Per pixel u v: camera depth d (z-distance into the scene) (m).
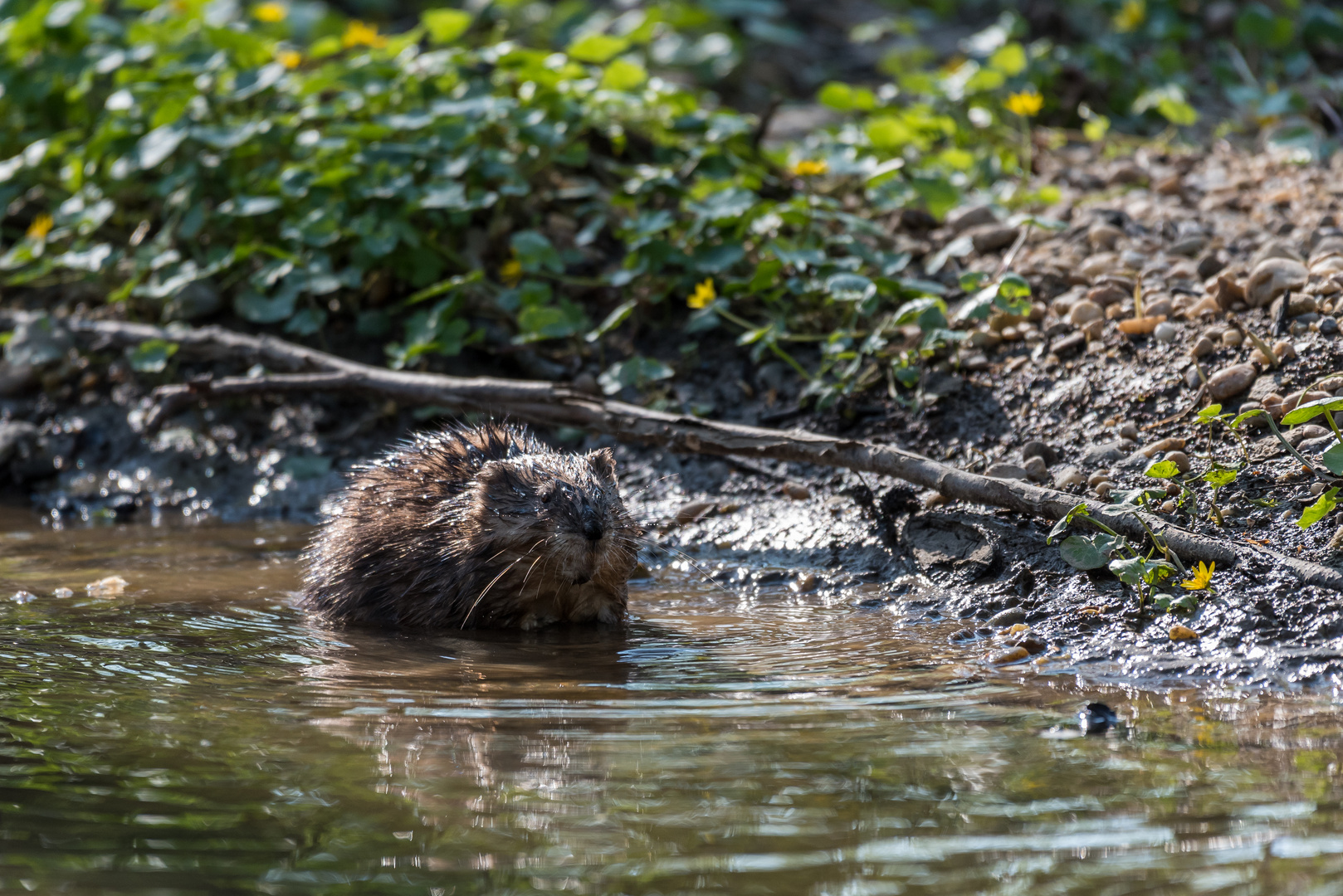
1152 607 8.33
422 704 7.00
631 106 15.28
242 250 13.62
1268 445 9.55
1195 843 5.00
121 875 4.79
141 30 16.36
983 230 13.50
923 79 16.69
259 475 13.50
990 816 5.30
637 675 7.66
